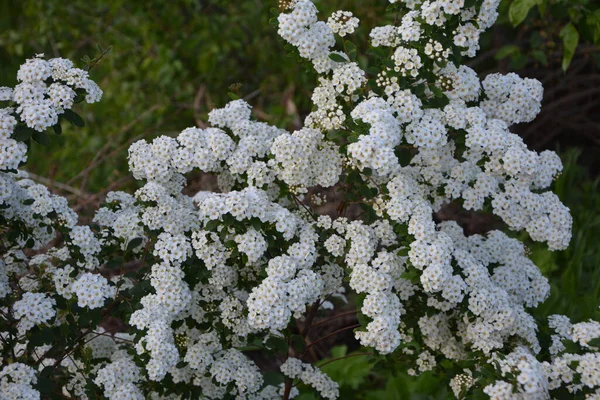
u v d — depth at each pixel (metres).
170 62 2.16
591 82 2.25
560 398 1.16
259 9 2.19
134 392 1.22
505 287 1.29
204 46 2.14
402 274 1.27
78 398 1.31
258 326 1.19
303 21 1.23
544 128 2.35
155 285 1.22
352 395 1.62
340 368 1.62
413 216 1.21
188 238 1.25
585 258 1.83
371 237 1.26
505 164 1.22
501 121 1.25
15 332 1.23
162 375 1.20
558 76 2.18
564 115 2.25
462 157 1.30
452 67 1.25
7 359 1.27
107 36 2.29
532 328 1.24
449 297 1.20
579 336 1.18
